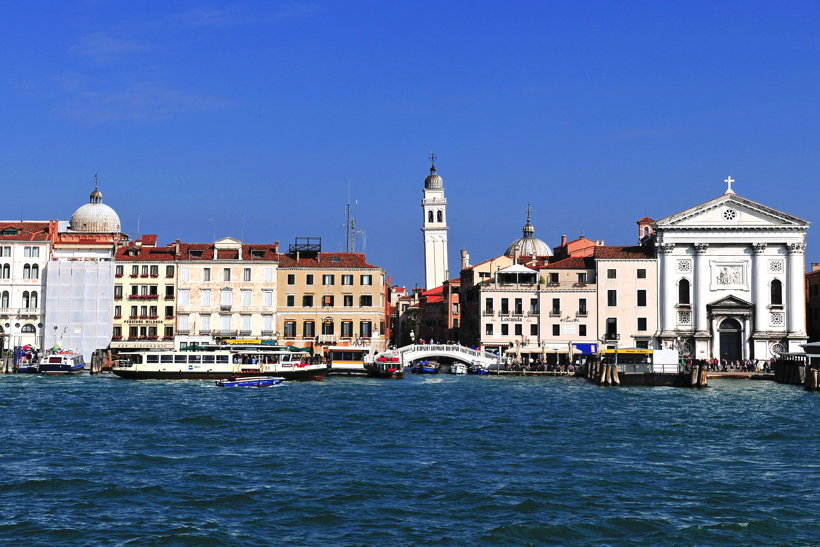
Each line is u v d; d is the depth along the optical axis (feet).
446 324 560.20
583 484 147.33
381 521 125.80
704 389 332.19
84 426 204.03
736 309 429.79
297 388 317.22
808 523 126.62
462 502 135.54
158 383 331.16
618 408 255.29
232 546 115.24
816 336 479.41
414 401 270.67
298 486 144.36
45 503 133.08
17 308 415.85
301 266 426.51
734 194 431.84
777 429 210.59
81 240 435.12
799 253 427.74
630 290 435.53
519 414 237.25
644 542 118.42
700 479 151.84
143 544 115.24
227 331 421.18
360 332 427.33
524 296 438.40
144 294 419.54
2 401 252.83
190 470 155.63
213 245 428.97
